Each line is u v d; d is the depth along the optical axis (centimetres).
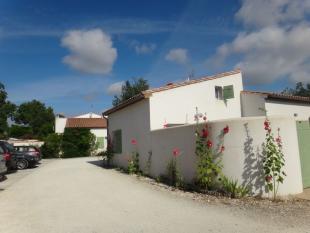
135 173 1681
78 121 4647
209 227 710
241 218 775
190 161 1203
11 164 2086
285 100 1911
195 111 1689
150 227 723
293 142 1027
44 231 720
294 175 1015
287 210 842
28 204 1016
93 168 2069
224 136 1046
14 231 727
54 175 1752
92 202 1005
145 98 1578
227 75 1862
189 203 949
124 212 866
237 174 1019
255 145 1002
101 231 705
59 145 3862
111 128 2233
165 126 1577
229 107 1845
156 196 1065
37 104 7956
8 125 5053
